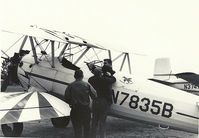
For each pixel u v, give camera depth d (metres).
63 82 7.66
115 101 6.89
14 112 6.27
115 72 7.16
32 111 6.40
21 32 7.24
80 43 7.93
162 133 7.87
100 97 6.52
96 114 6.52
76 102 6.12
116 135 7.52
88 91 6.32
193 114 6.22
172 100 6.39
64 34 8.41
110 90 6.60
